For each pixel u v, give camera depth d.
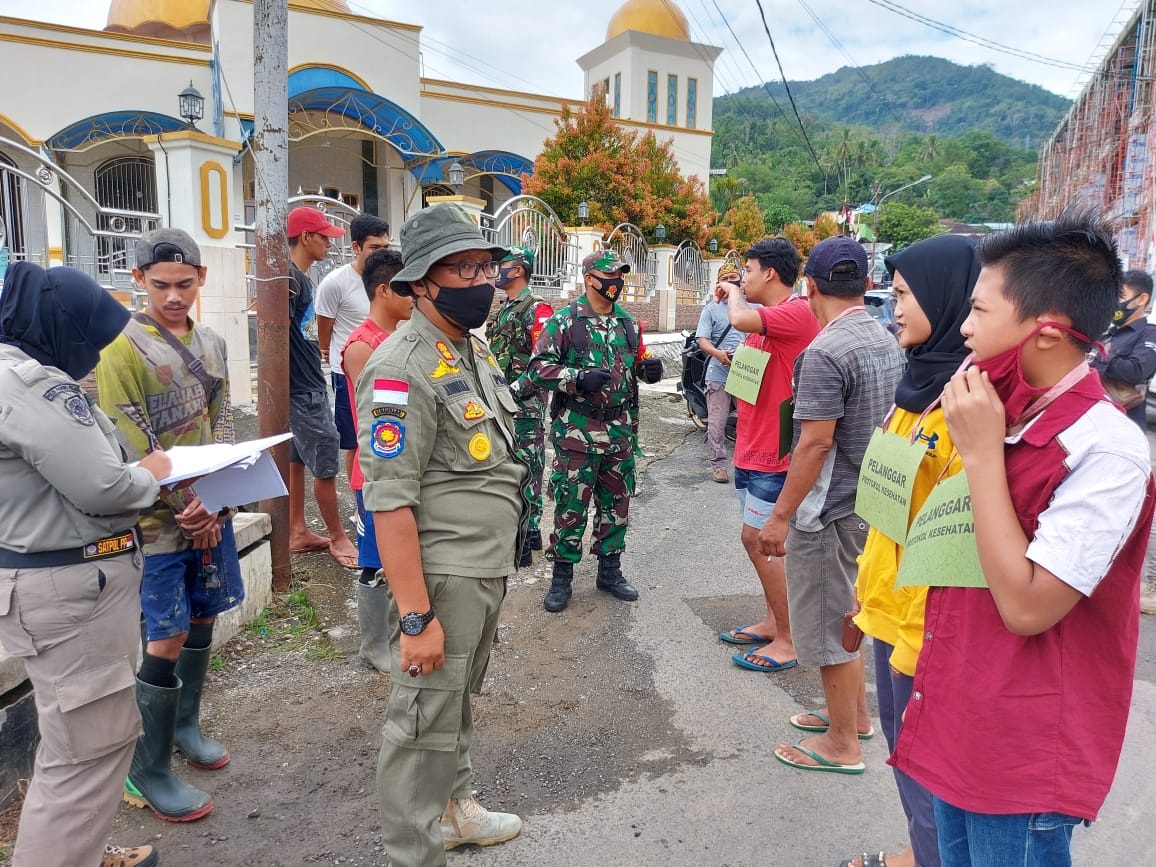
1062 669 1.33
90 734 1.85
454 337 2.09
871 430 2.59
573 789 2.70
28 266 1.78
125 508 1.82
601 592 4.42
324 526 5.03
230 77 15.80
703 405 8.56
